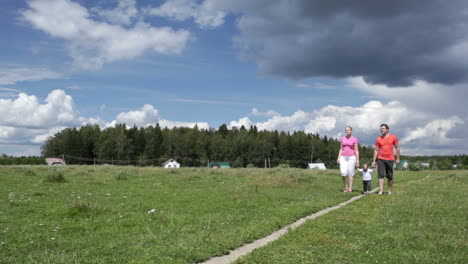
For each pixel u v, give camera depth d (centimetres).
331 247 562
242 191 1353
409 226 688
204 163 11994
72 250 561
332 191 1427
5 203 988
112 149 11062
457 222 724
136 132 12488
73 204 876
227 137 12825
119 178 1878
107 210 896
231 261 516
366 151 13225
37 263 491
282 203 1068
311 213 899
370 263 487
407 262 484
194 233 672
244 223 768
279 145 12256
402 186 1577
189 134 12800
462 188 1423
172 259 509
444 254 519
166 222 765
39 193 1192
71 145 11031
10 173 2173
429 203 973
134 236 644
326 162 12356
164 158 11919
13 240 612
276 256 516
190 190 1394
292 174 2072
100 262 497
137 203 1038
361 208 918
